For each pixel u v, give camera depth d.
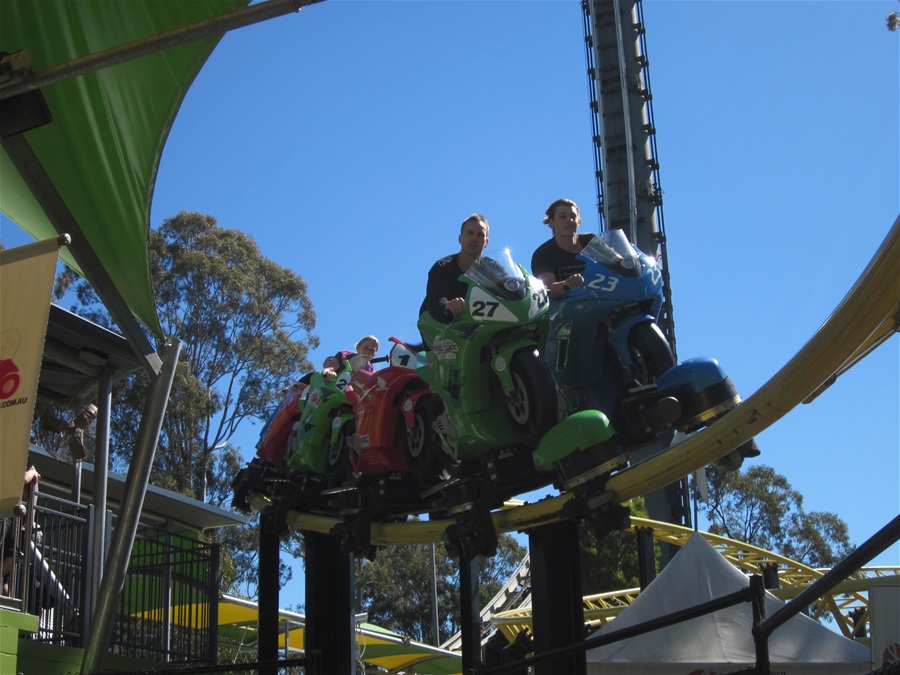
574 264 8.72
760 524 39.31
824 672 9.12
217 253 33.81
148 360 8.38
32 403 5.71
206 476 31.97
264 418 32.84
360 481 9.62
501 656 11.06
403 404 9.15
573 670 8.23
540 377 7.71
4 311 5.96
